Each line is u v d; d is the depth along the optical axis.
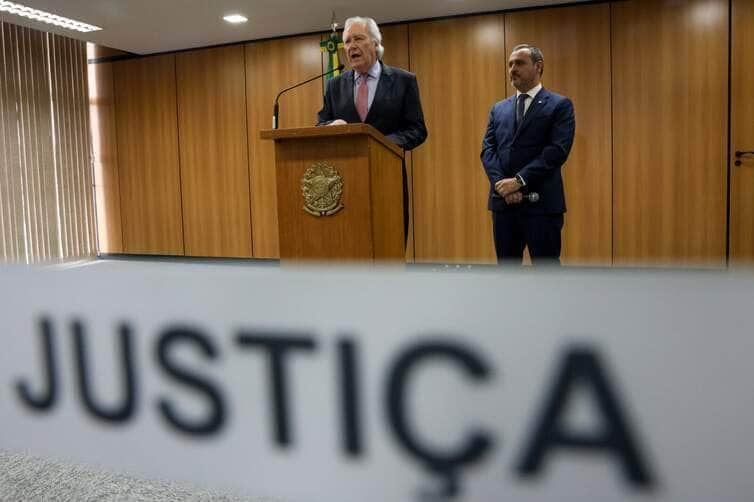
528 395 0.52
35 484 1.31
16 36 5.68
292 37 5.65
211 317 0.62
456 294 0.53
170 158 6.23
